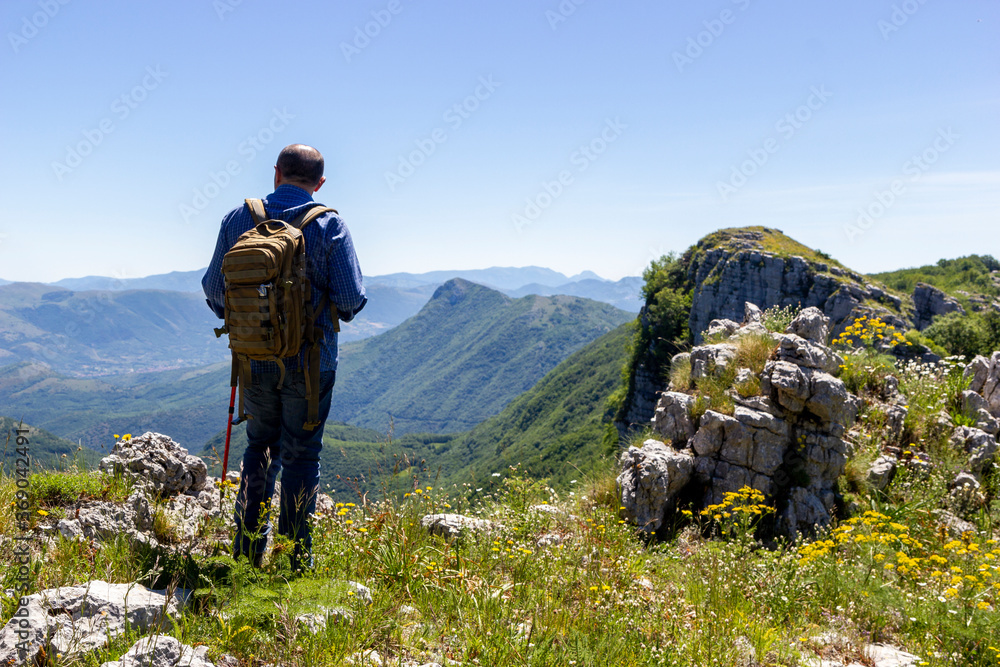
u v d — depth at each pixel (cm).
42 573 289
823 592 486
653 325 9562
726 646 356
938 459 793
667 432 818
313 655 252
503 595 363
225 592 278
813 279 8538
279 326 315
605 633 336
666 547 622
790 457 757
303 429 350
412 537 399
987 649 388
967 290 11675
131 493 444
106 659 222
